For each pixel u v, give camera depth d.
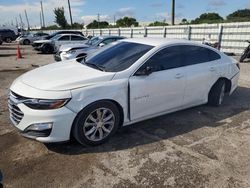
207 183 3.15
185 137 4.30
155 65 4.41
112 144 4.01
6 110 5.41
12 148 3.85
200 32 19.66
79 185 3.07
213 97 5.62
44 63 13.62
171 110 4.79
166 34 22.70
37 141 3.93
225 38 17.91
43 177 3.20
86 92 3.64
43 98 3.46
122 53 4.59
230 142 4.16
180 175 3.28
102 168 3.39
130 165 3.47
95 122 3.83
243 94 6.90
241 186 3.11
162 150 3.87
